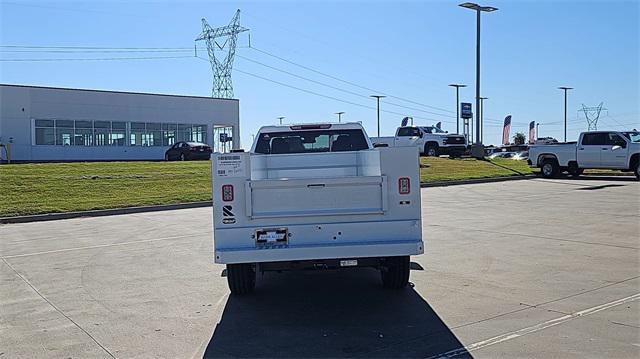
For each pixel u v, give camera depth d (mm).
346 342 6168
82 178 26891
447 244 11688
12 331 6754
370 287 8516
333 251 6984
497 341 6031
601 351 5656
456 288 8219
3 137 47156
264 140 10211
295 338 6336
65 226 16875
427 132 40656
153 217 18453
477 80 39781
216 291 8500
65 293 8531
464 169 33125
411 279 8820
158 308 7633
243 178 7094
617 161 28734
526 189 24547
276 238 7082
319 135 10305
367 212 7090
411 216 7129
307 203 7105
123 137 53250
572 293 7805
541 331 6297
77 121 50625
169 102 56000
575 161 29875
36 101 48531
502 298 7652
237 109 60594
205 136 58406
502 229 13547
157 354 5922
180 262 10734
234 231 7094
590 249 10859
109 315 7348
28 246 13109
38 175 27516
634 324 6465
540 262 9812
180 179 27672
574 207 17562
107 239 13875
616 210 16594
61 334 6621
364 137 10227
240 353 5910
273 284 8875
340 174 8156
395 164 7125
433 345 5992
